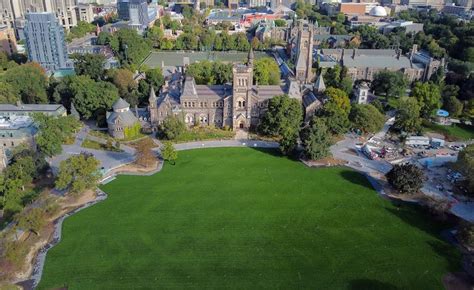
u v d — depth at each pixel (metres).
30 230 113.06
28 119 169.62
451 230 117.56
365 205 130.00
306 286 95.50
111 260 103.00
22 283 94.69
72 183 129.38
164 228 116.50
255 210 126.50
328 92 187.12
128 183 141.25
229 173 150.00
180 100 185.00
